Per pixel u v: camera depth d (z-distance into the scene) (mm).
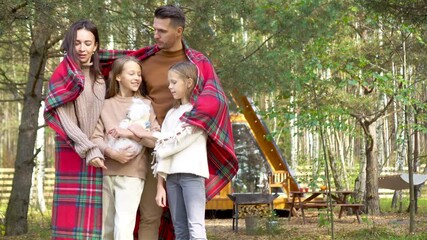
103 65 5715
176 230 5465
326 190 16672
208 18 13422
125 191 5371
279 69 14273
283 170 21000
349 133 14703
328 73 23438
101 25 11703
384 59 20672
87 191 5359
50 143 42688
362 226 16703
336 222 18156
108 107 5465
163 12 5559
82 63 5414
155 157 5449
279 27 13992
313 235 14711
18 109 40250
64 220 5379
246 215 15742
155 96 5621
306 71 13336
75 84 5250
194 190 5348
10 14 10977
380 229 14883
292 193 18141
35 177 31516
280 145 32281
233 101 15281
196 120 5281
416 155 24219
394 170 30688
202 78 5488
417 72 21141
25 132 16516
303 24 13883
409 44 19797
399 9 13211
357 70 14305
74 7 11219
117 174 5379
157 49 5723
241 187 20719
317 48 14078
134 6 12930
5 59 17375
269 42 15273
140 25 13016
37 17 11102
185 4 13391
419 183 18953
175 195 5438
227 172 5566
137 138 5359
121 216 5352
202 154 5383
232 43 14586
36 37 13898
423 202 27531
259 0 13891
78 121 5371
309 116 13492
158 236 5734
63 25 11367
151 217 5629
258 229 15625
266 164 20906
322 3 14250
